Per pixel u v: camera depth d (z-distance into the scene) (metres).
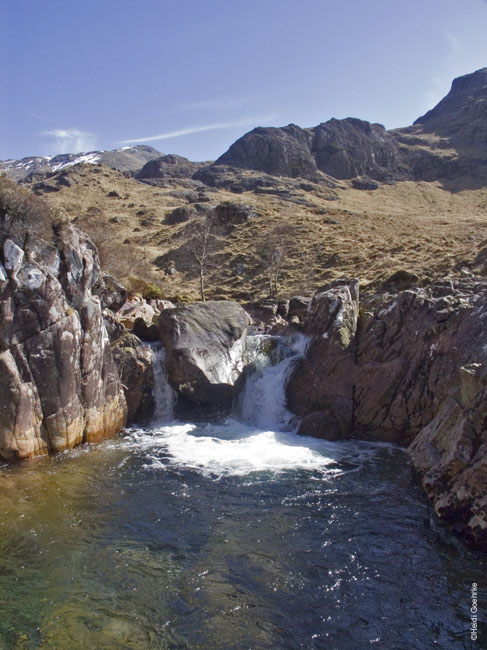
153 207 100.69
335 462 15.70
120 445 17.06
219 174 129.50
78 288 17.19
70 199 106.69
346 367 18.80
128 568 10.06
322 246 58.84
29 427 15.27
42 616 8.68
